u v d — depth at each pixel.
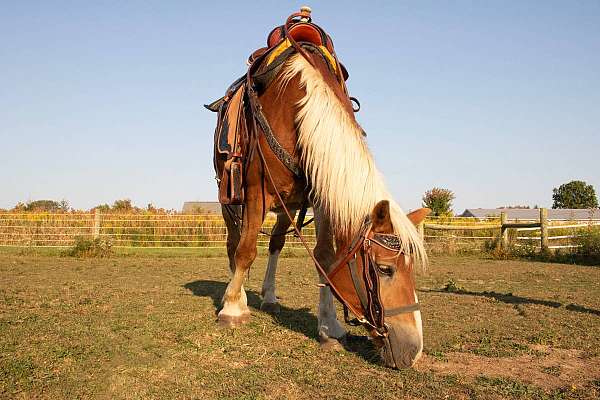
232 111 4.48
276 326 4.43
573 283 8.09
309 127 3.58
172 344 3.77
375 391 2.85
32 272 9.22
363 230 3.18
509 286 7.66
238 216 4.97
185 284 7.41
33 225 16.41
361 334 4.18
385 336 3.12
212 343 3.83
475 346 3.87
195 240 16.64
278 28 4.42
